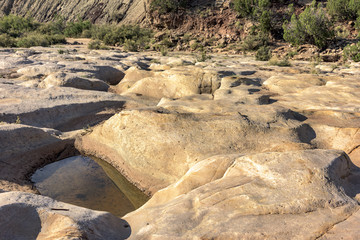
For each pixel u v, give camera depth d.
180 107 8.79
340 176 4.13
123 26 57.38
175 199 4.52
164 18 52.12
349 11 39.19
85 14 83.50
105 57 26.91
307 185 3.80
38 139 8.84
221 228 3.39
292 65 26.06
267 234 3.19
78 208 4.43
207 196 4.07
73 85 14.92
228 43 44.88
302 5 45.12
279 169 4.17
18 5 98.38
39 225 3.88
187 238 3.36
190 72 15.10
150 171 7.28
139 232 3.90
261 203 3.66
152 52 42.22
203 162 5.41
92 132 9.71
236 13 46.91
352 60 30.58
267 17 41.44
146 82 15.34
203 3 51.56
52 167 8.28
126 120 8.38
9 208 3.88
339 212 3.40
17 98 11.58
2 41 45.12
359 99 9.63
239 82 13.35
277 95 11.44
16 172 7.58
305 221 3.32
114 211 6.32
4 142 7.89
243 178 4.34
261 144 6.83
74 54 30.42
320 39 35.41
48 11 92.19
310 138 7.18
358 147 6.56
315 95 10.48
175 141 7.21
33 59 23.88
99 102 12.39
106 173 7.96
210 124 7.46
